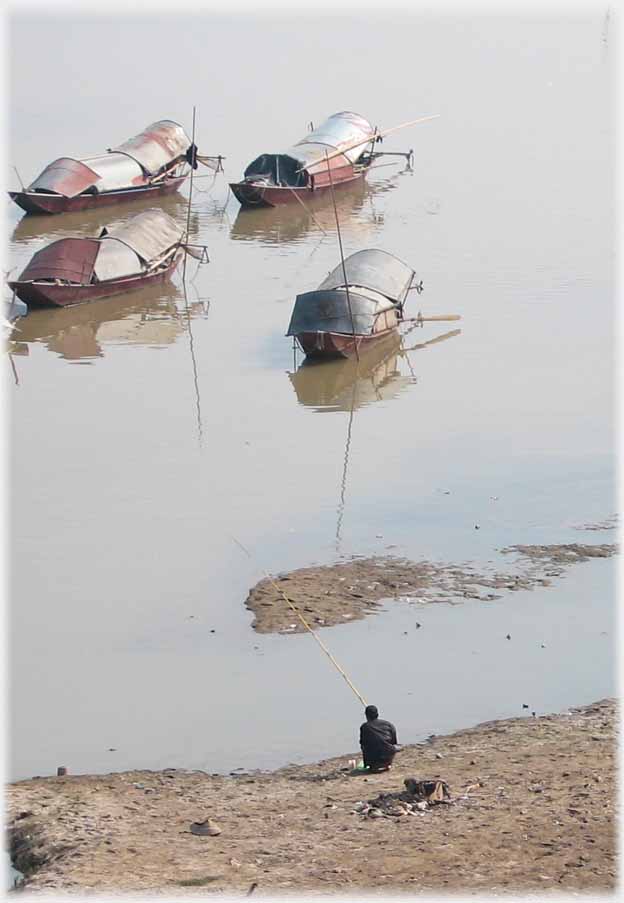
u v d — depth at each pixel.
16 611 108.12
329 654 95.62
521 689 93.31
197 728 89.31
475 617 104.44
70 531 124.19
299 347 181.00
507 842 66.44
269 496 131.12
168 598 109.50
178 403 160.88
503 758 80.00
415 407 157.62
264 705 92.12
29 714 91.88
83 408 159.88
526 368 169.88
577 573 112.31
